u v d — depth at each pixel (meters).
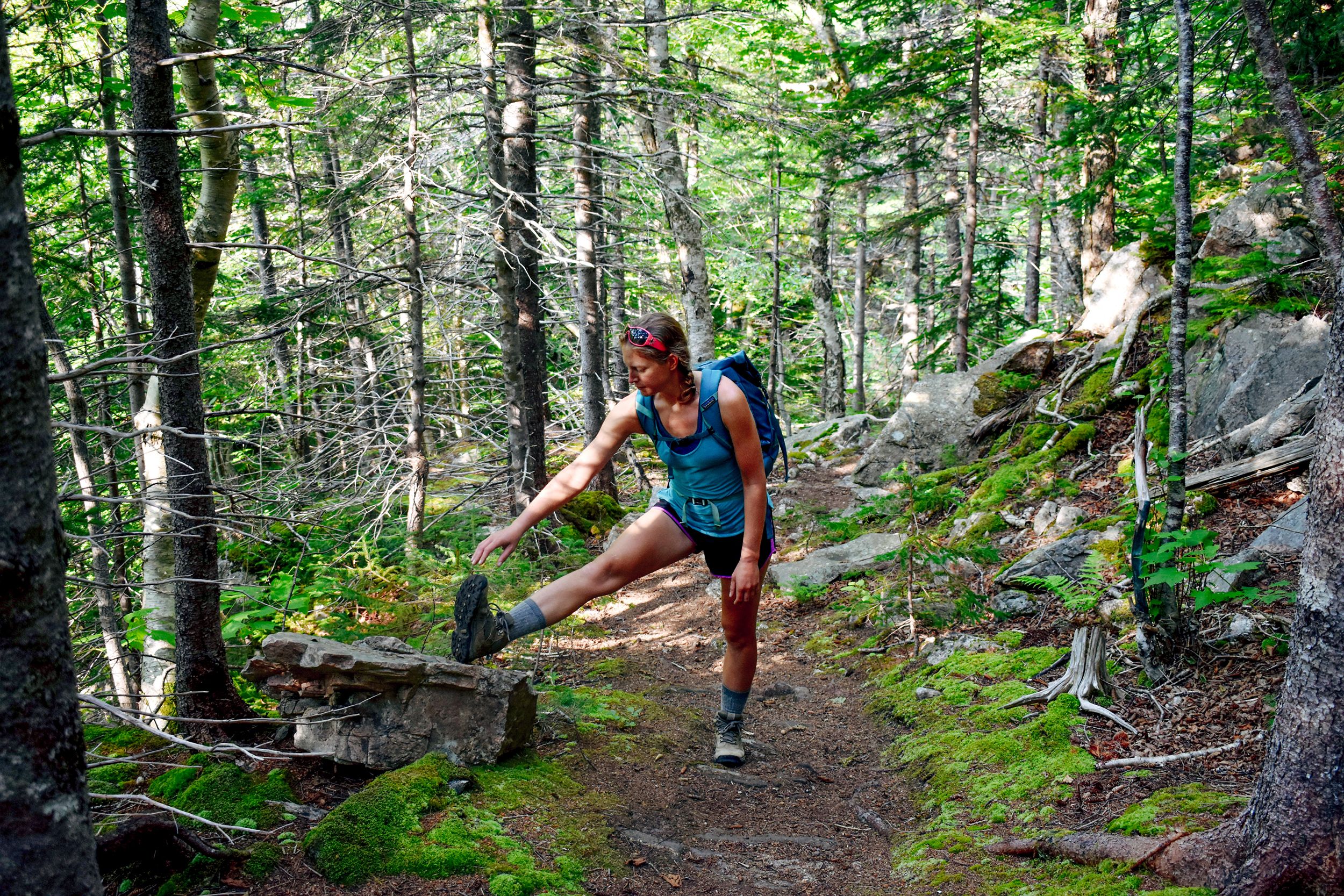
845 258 22.28
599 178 11.69
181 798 3.18
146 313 7.73
